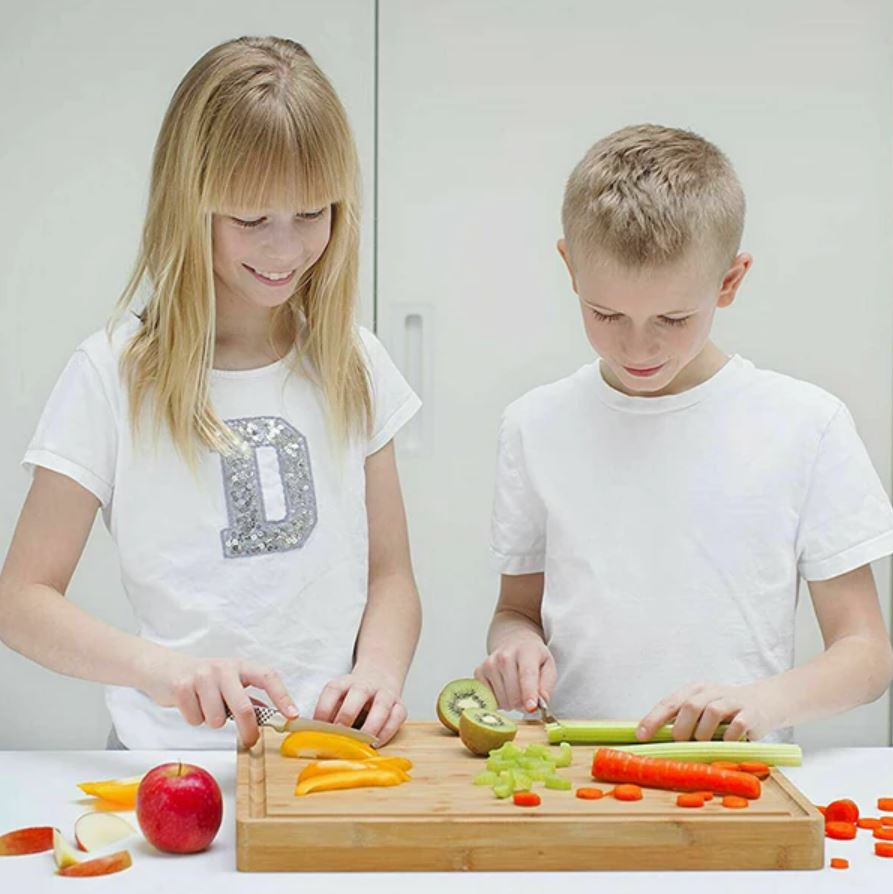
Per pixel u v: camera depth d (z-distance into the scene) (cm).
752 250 236
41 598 141
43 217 233
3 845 109
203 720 128
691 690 130
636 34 233
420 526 240
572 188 141
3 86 230
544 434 154
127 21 231
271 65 139
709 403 149
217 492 146
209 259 142
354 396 154
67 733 240
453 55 232
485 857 104
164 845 107
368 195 234
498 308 237
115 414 145
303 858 104
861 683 138
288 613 147
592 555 149
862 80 234
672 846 105
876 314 238
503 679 144
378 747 129
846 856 108
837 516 146
